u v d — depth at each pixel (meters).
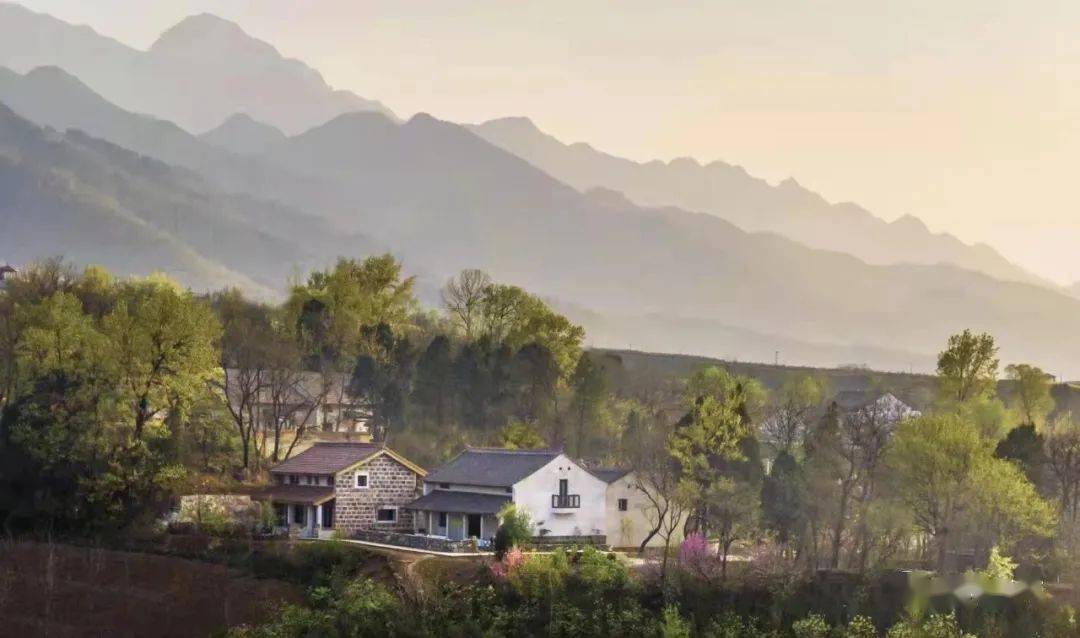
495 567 103.75
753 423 162.00
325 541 112.81
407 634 92.94
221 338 154.00
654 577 104.81
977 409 149.38
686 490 116.00
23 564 107.38
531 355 162.88
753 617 98.50
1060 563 113.31
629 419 155.00
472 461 128.88
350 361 168.25
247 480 133.25
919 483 115.81
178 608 101.25
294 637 93.62
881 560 111.00
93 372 122.12
